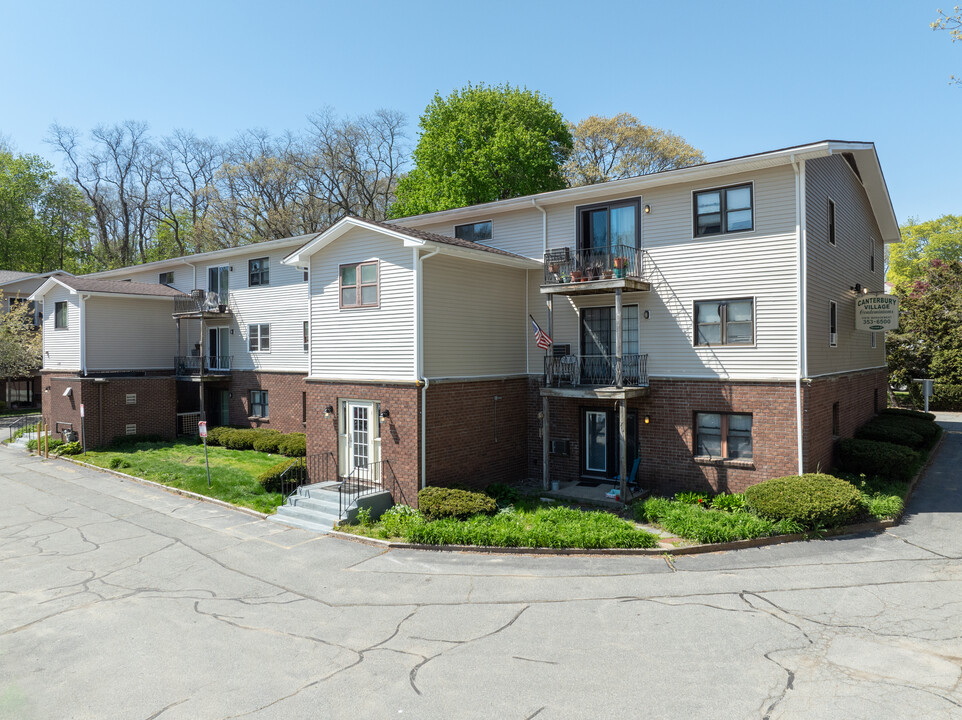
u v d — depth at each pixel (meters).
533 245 18.69
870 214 22.23
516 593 10.12
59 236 56.69
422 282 15.55
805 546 12.00
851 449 16.42
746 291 15.17
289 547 12.97
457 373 16.52
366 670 7.67
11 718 6.77
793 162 14.37
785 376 14.70
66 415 26.11
